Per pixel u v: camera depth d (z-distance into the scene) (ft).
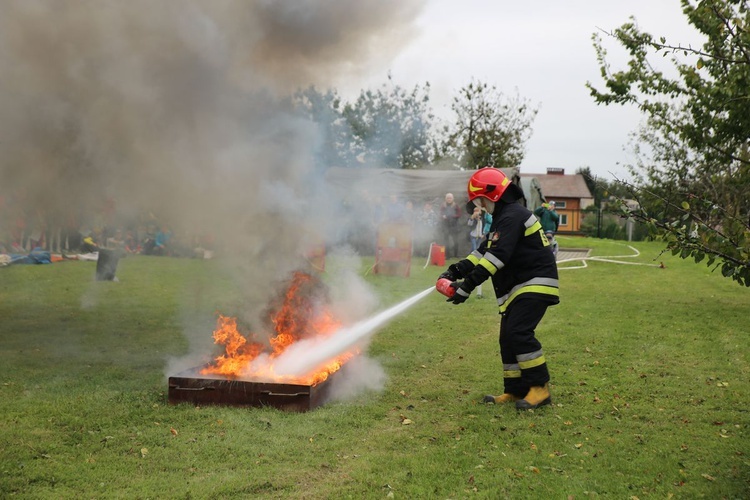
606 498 10.82
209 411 14.88
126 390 16.67
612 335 24.98
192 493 10.78
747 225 12.37
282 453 12.62
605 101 29.17
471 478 11.51
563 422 14.75
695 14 21.26
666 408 15.92
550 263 16.22
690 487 11.24
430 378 18.79
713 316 29.43
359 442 13.35
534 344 15.98
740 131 24.12
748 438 13.79
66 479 11.25
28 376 18.10
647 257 66.74
